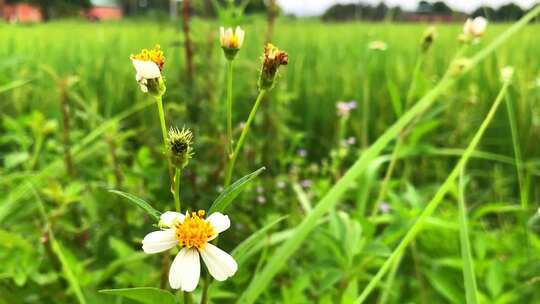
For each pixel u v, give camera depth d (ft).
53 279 0.73
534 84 1.48
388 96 1.66
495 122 1.53
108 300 0.72
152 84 0.44
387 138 0.66
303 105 1.71
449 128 1.59
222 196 0.44
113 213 0.97
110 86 1.63
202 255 0.41
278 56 0.48
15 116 1.49
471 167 1.51
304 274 0.77
